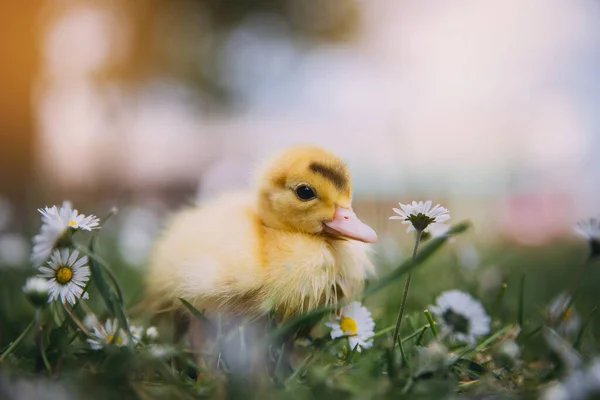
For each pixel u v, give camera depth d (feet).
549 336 1.06
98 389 0.90
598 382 0.87
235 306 1.10
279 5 5.44
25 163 2.98
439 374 0.96
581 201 3.85
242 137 5.21
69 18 3.59
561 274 1.91
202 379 0.97
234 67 5.77
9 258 1.63
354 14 5.44
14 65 2.99
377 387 0.92
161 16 5.02
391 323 1.29
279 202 1.20
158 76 5.24
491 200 3.44
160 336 1.18
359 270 1.20
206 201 1.35
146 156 4.50
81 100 4.02
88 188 3.89
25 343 1.07
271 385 0.95
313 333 1.19
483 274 1.64
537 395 0.93
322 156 1.22
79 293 1.01
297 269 1.12
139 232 1.97
